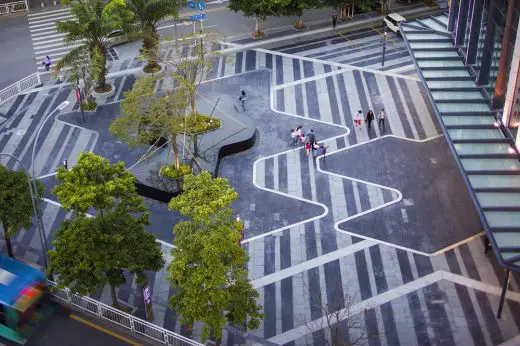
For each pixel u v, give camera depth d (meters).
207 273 31.53
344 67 62.72
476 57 49.59
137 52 65.12
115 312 36.66
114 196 35.78
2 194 37.94
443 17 58.53
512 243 35.16
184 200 32.62
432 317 38.16
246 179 49.00
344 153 51.53
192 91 48.69
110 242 34.84
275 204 46.69
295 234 44.16
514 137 42.25
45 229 45.09
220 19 71.12
